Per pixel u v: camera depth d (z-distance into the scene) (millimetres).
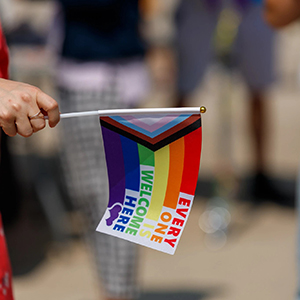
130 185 3992
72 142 7117
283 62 32781
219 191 12836
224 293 9805
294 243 11875
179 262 11164
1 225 4504
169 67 14828
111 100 7227
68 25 7477
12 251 11594
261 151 14414
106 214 3982
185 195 3902
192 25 13102
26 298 9680
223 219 12375
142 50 7715
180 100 13852
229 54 12484
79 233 12203
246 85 13875
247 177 15469
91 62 7270
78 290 9938
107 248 7008
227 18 12164
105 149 3982
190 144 3867
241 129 20547
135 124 3908
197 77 13438
